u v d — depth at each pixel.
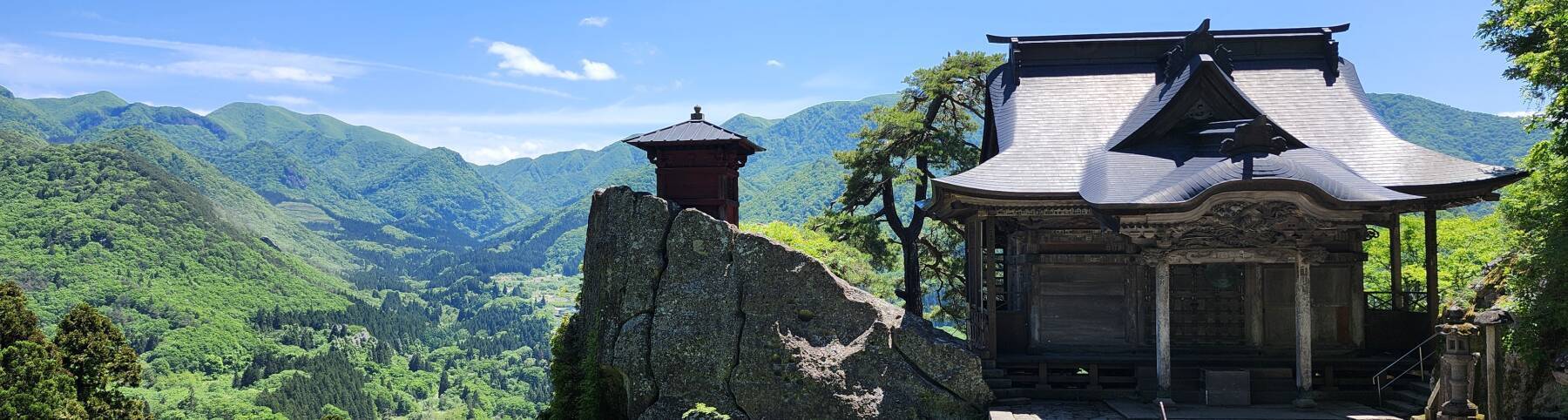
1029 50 31.59
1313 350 26.53
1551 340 23.56
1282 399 24.52
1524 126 26.45
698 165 29.38
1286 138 26.33
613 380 28.28
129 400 41.81
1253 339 26.70
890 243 43.16
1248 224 22.94
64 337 39.94
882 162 40.25
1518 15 25.86
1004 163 26.69
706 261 27.02
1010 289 30.56
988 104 32.47
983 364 25.45
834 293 26.02
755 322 25.97
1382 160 26.31
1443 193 25.06
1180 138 27.17
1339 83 29.75
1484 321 20.22
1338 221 22.91
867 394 24.80
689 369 26.14
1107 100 29.80
